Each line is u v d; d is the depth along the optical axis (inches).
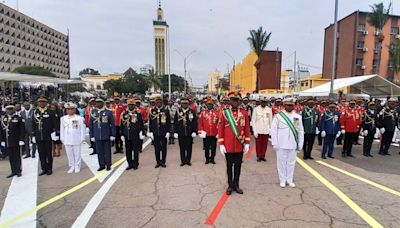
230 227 161.8
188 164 316.5
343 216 175.6
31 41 3464.6
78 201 206.7
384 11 1168.8
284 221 168.7
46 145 279.1
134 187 236.5
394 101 365.1
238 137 213.9
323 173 276.2
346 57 1622.8
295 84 1867.6
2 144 270.2
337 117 340.8
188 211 185.2
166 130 305.6
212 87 4884.4
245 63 2348.7
